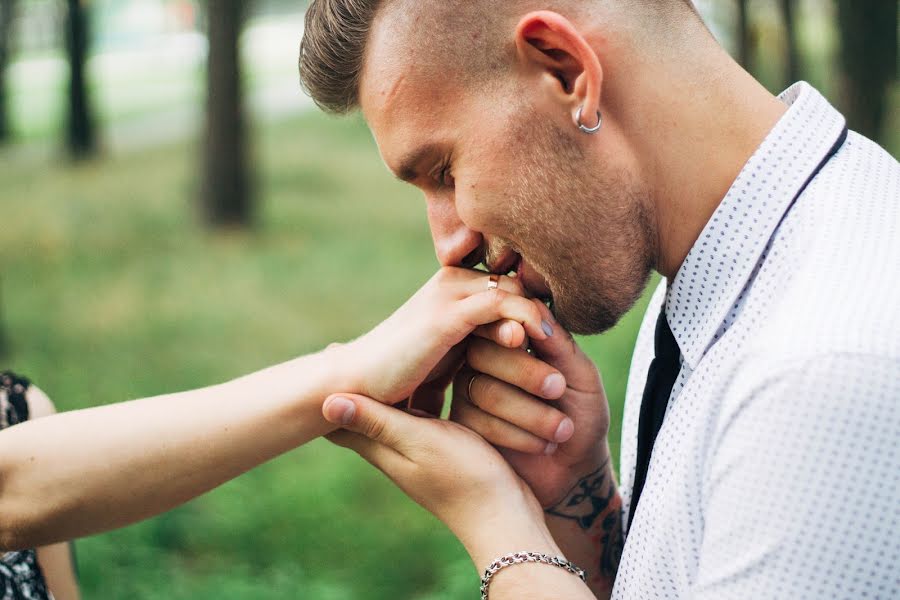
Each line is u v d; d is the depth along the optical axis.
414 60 1.42
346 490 4.89
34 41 30.11
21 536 1.64
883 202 1.27
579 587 1.45
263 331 8.10
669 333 1.48
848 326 1.13
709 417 1.28
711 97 1.38
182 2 35.50
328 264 10.04
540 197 1.42
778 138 1.34
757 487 1.14
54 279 9.75
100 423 1.65
